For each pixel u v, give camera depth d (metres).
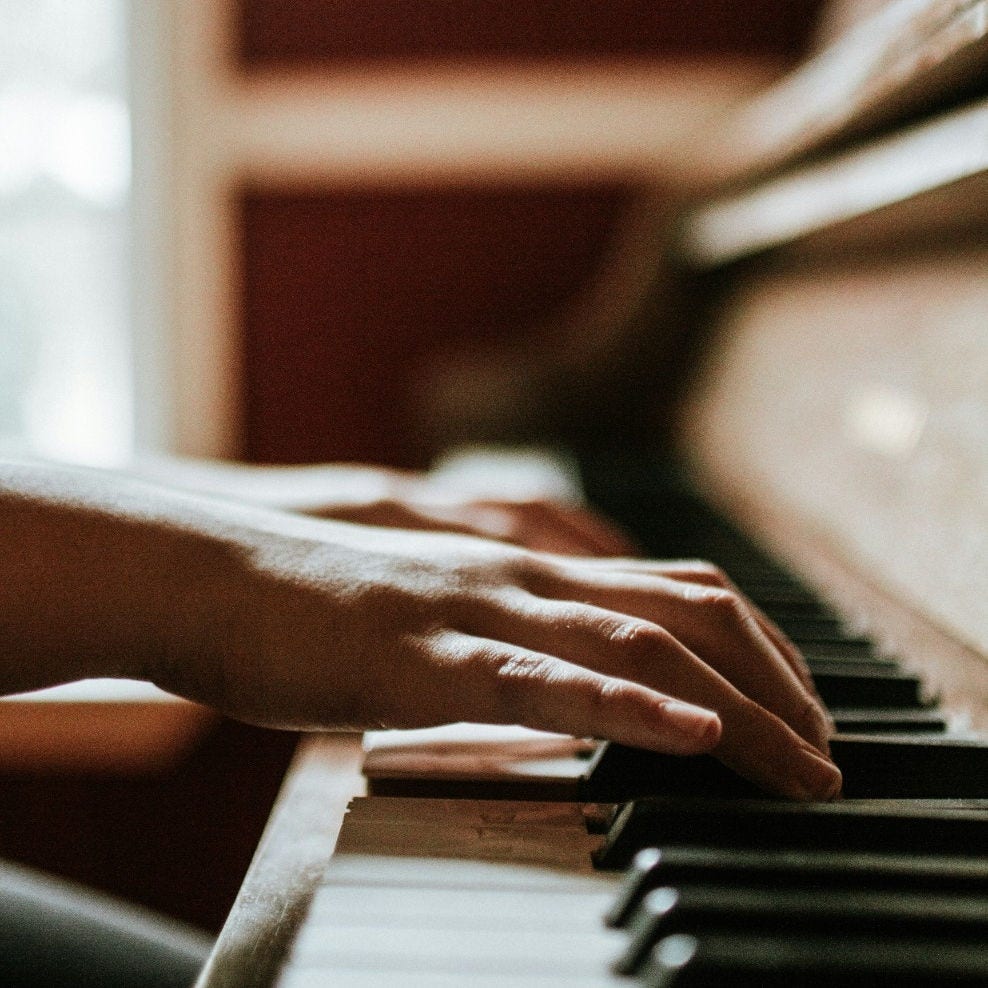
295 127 1.61
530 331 1.64
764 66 1.57
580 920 0.38
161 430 1.64
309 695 0.43
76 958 0.52
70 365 1.72
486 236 1.63
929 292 0.63
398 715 0.42
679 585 0.45
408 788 0.44
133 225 1.65
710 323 1.17
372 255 1.64
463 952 0.36
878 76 0.54
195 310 1.63
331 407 1.67
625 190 1.61
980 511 0.54
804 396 0.80
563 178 1.61
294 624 0.43
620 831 0.40
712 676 0.42
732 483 0.90
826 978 0.35
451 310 1.64
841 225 0.69
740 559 0.68
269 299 1.65
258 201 1.63
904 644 0.55
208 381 1.64
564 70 1.58
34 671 0.43
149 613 0.43
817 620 0.58
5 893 0.55
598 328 1.24
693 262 1.14
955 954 0.36
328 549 0.45
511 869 0.39
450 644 0.42
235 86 1.60
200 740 1.31
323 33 1.58
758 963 0.35
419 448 1.36
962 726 0.49
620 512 0.82
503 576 0.44
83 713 1.03
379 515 0.59
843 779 0.44
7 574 0.43
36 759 1.10
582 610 0.43
